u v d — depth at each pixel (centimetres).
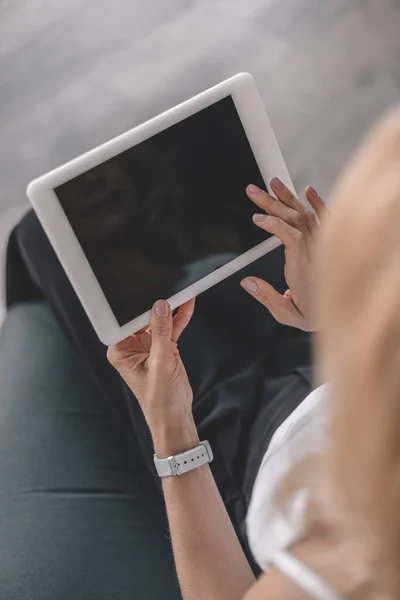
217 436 94
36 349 116
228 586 69
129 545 94
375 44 189
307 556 49
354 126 179
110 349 77
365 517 38
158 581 91
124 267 74
